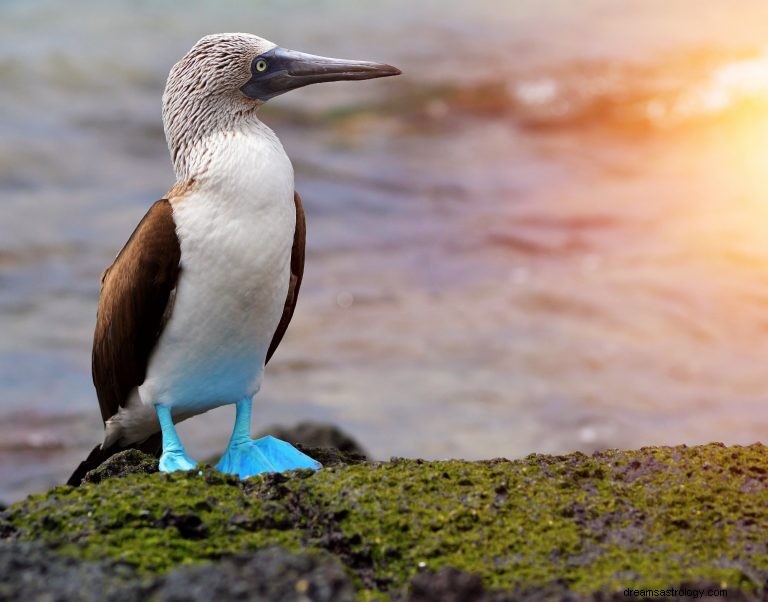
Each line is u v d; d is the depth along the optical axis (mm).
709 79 32781
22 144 26719
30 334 18891
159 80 31875
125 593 5625
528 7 40406
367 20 38500
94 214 23688
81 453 15625
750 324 19344
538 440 15883
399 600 6023
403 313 19875
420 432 16031
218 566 5824
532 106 31344
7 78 31031
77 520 6508
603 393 17172
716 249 22312
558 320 19594
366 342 18828
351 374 17812
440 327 19297
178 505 6613
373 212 24531
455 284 21094
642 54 35094
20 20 36250
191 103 9047
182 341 8758
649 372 17859
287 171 8719
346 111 30531
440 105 31266
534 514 6746
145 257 8594
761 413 16594
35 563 5910
